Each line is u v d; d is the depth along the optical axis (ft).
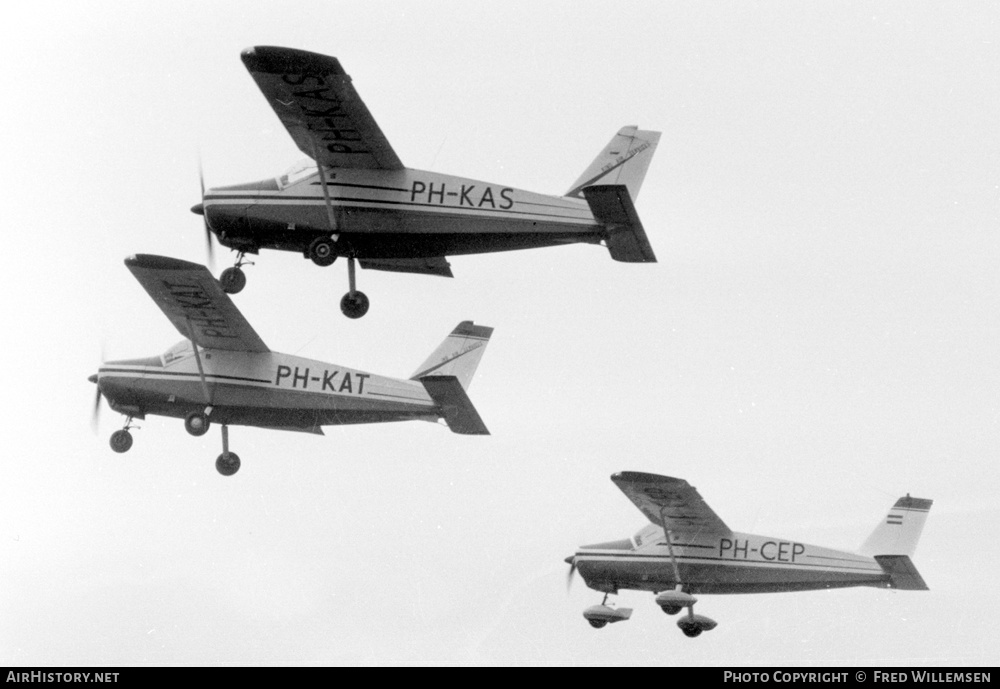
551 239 197.26
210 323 215.92
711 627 238.89
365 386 218.79
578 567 247.29
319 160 197.98
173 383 220.84
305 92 184.55
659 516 239.50
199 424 220.02
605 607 246.88
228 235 202.90
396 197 197.47
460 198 196.95
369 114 187.62
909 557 240.73
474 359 247.70
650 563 242.78
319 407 219.20
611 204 183.42
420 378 190.70
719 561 240.32
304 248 202.80
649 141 210.18
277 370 220.02
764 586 240.32
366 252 201.05
